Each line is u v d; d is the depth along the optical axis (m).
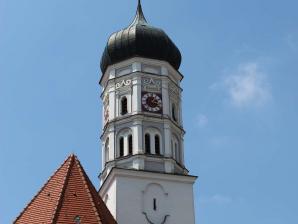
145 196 76.94
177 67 86.75
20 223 66.06
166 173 78.25
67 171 69.19
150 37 84.44
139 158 78.50
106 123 83.00
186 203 77.69
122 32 85.12
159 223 76.06
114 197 76.25
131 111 81.25
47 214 65.25
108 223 67.12
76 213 65.00
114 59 84.62
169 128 81.19
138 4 90.00
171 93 84.25
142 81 82.62
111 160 79.81
